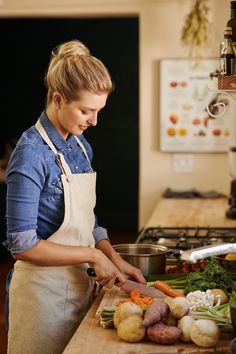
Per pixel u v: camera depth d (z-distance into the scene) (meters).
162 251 3.00
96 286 2.81
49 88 2.49
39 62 10.16
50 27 10.09
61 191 2.50
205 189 5.90
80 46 2.46
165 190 5.93
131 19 9.97
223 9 5.55
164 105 5.84
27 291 2.51
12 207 2.34
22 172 2.34
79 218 2.55
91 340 2.09
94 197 2.66
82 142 2.74
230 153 5.51
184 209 5.11
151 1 5.75
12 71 10.21
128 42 10.01
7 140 10.33
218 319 2.11
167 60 5.77
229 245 2.06
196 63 5.71
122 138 10.23
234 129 5.80
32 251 2.36
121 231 10.29
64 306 2.53
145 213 5.98
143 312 2.14
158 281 2.60
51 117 2.51
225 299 2.40
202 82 5.76
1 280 6.97
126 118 10.18
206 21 5.51
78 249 2.42
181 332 2.04
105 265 2.43
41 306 2.50
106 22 10.02
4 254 7.81
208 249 2.04
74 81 2.32
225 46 2.66
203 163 5.88
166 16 5.75
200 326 2.00
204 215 4.80
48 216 2.50
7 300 2.68
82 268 2.59
